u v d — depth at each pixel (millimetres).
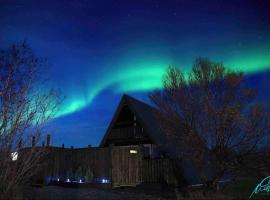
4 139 11031
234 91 14289
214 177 13953
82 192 15242
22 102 11500
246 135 13570
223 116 13609
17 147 11250
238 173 14359
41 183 18250
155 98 15664
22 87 11617
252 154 13766
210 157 14047
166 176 18547
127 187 17969
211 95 14367
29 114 11641
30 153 12000
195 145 14016
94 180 18312
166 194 15203
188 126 14430
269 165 13703
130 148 19328
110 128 23672
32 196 12195
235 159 13602
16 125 11266
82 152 19359
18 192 11117
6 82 11391
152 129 21953
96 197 13617
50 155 19094
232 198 12789
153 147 21422
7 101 11258
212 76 14648
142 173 19422
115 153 18406
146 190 16609
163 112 15336
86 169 18812
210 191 13445
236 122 13594
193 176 19875
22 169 11695
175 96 15141
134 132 22922
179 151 15266
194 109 14484
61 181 19109
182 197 13547
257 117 13562
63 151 19984
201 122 14211
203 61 15109
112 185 17453
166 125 15266
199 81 14719
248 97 14156
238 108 13859
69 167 19625
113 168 17922
